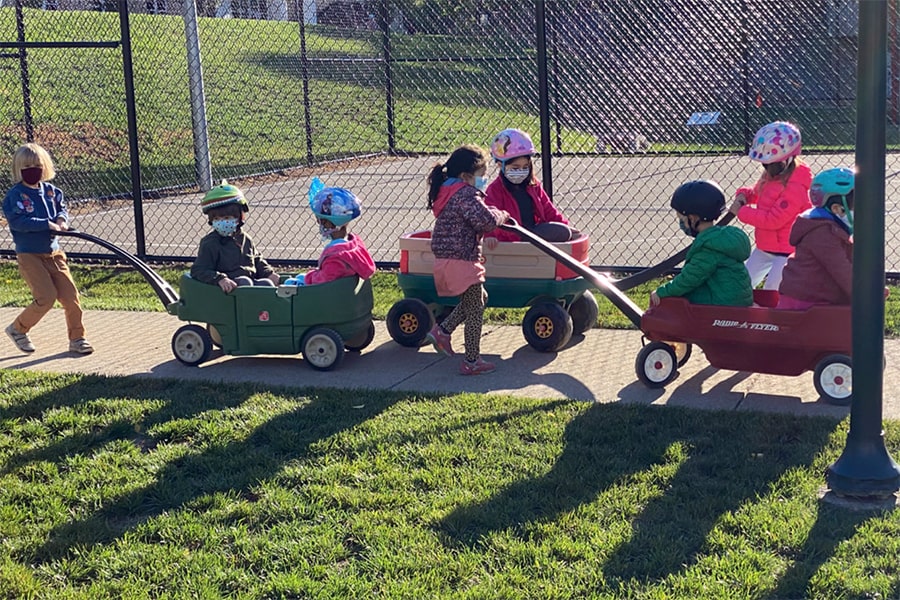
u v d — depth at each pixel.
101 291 10.26
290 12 24.77
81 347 7.80
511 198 7.87
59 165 19.34
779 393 6.42
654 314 6.51
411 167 20.55
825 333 6.09
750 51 18.31
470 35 19.12
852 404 4.70
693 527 4.45
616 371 7.02
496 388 6.70
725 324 6.30
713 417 5.83
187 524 4.66
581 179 18.55
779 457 5.23
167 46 24.89
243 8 23.58
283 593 4.04
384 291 9.75
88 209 16.61
